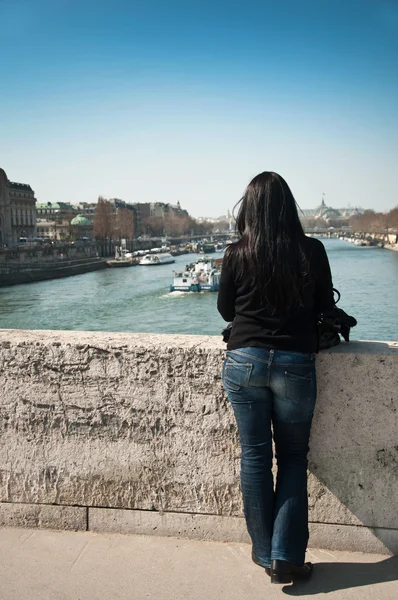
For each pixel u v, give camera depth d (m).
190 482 2.99
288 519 2.61
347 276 73.00
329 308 2.69
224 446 2.94
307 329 2.58
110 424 3.04
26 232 151.50
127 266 115.56
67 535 3.07
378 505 2.88
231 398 2.63
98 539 3.02
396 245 152.12
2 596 2.55
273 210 2.55
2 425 3.14
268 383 2.54
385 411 2.83
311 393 2.58
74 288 69.38
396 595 2.53
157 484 3.03
